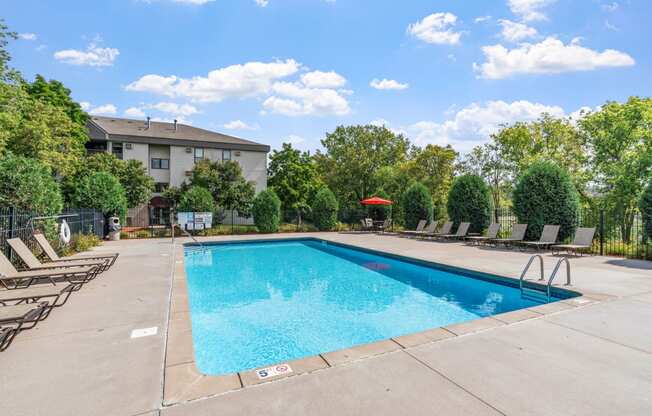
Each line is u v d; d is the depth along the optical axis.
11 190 9.00
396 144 32.84
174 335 3.75
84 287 6.21
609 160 21.81
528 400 2.40
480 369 2.88
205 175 23.22
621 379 2.71
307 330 5.35
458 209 15.73
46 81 22.17
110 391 2.54
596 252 10.35
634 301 5.02
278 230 21.42
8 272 5.47
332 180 31.92
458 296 7.34
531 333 3.74
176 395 2.48
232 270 10.41
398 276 9.44
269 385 2.62
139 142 24.64
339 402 2.38
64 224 9.37
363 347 3.37
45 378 2.75
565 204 11.46
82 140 22.86
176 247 13.14
